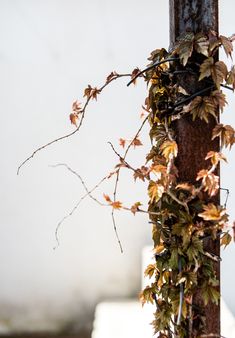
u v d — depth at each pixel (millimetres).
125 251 4441
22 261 4461
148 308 3309
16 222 4426
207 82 1483
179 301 1501
